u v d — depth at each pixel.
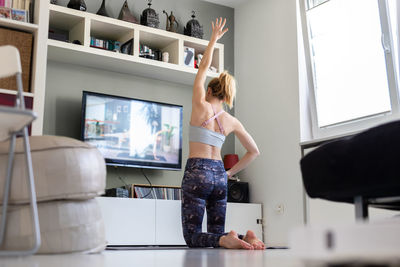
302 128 4.70
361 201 1.12
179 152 5.02
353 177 1.03
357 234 0.45
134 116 4.79
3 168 1.85
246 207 4.90
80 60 4.62
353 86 4.35
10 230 1.83
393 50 4.05
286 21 5.04
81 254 1.95
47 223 1.88
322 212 4.05
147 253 2.13
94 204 2.12
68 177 1.94
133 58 4.64
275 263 1.17
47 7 3.46
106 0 4.95
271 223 4.88
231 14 5.84
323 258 0.46
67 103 4.62
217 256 1.73
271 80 5.14
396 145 0.94
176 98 5.31
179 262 1.29
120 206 4.20
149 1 5.14
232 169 3.81
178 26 5.38
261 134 5.18
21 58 3.34
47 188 1.89
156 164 4.84
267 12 5.32
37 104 3.28
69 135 4.57
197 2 5.59
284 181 4.78
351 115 4.36
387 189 1.00
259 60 5.36
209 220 3.45
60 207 1.93
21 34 3.37
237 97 5.61
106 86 4.88
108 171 4.73
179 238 4.46
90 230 2.03
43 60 3.37
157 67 4.82
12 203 1.85
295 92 4.80
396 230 0.43
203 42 5.21
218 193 3.38
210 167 3.32
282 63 5.03
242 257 1.60
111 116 4.65
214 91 3.52
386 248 0.43
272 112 5.06
